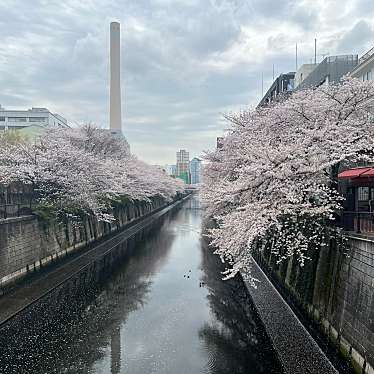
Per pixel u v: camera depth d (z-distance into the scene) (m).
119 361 14.08
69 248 30.92
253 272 25.38
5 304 19.50
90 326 17.39
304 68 42.28
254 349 14.97
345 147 14.62
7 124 72.94
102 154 47.88
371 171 14.45
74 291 22.83
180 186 122.19
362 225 13.60
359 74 25.42
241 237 14.23
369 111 17.69
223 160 26.89
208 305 20.27
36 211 25.39
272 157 14.80
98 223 39.88
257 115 24.36
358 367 11.30
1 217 22.72
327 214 14.27
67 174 27.77
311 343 14.65
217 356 14.40
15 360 14.13
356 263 12.09
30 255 23.95
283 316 17.55
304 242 14.95
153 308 19.84
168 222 60.28
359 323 11.51
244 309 19.62
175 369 13.49
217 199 18.36
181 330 16.97
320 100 17.97
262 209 14.54
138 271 27.94
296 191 14.38
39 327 17.19
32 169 25.39
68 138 42.25
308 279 16.30
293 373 12.49
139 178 55.28
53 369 13.52
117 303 20.66
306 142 14.95
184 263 30.52
